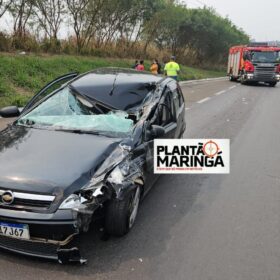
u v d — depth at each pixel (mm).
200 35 43469
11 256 3631
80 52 22859
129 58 28703
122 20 26422
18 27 18234
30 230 3338
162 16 31625
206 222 4723
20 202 3363
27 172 3516
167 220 4699
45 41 20094
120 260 3754
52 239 3412
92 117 4773
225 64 55875
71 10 21172
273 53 27891
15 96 12078
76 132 4426
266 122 11844
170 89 6000
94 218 3797
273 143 9055
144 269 3648
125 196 3814
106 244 4004
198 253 4004
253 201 5465
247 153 8008
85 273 3500
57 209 3334
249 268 3789
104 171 3730
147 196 5422
